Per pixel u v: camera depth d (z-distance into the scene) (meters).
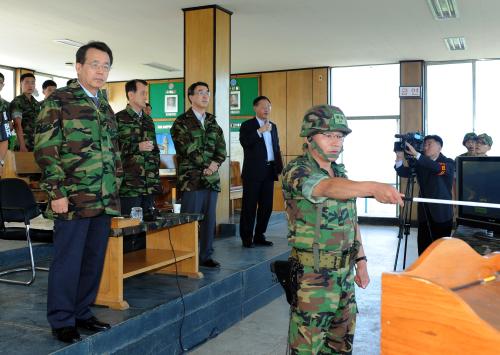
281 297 4.88
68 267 2.56
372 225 10.19
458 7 6.25
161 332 3.18
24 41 8.12
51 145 2.48
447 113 9.72
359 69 10.29
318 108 2.02
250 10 6.40
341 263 2.01
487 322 0.94
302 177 1.92
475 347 0.91
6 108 4.54
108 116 2.75
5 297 3.35
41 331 2.69
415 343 0.98
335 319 2.10
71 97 2.58
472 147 5.65
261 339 3.65
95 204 2.59
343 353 2.12
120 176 2.87
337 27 7.21
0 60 9.67
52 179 2.47
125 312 3.03
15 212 3.70
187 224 3.98
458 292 1.21
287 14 6.59
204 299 3.66
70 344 2.50
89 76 2.60
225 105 6.33
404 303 1.00
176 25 7.13
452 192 4.98
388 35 7.69
